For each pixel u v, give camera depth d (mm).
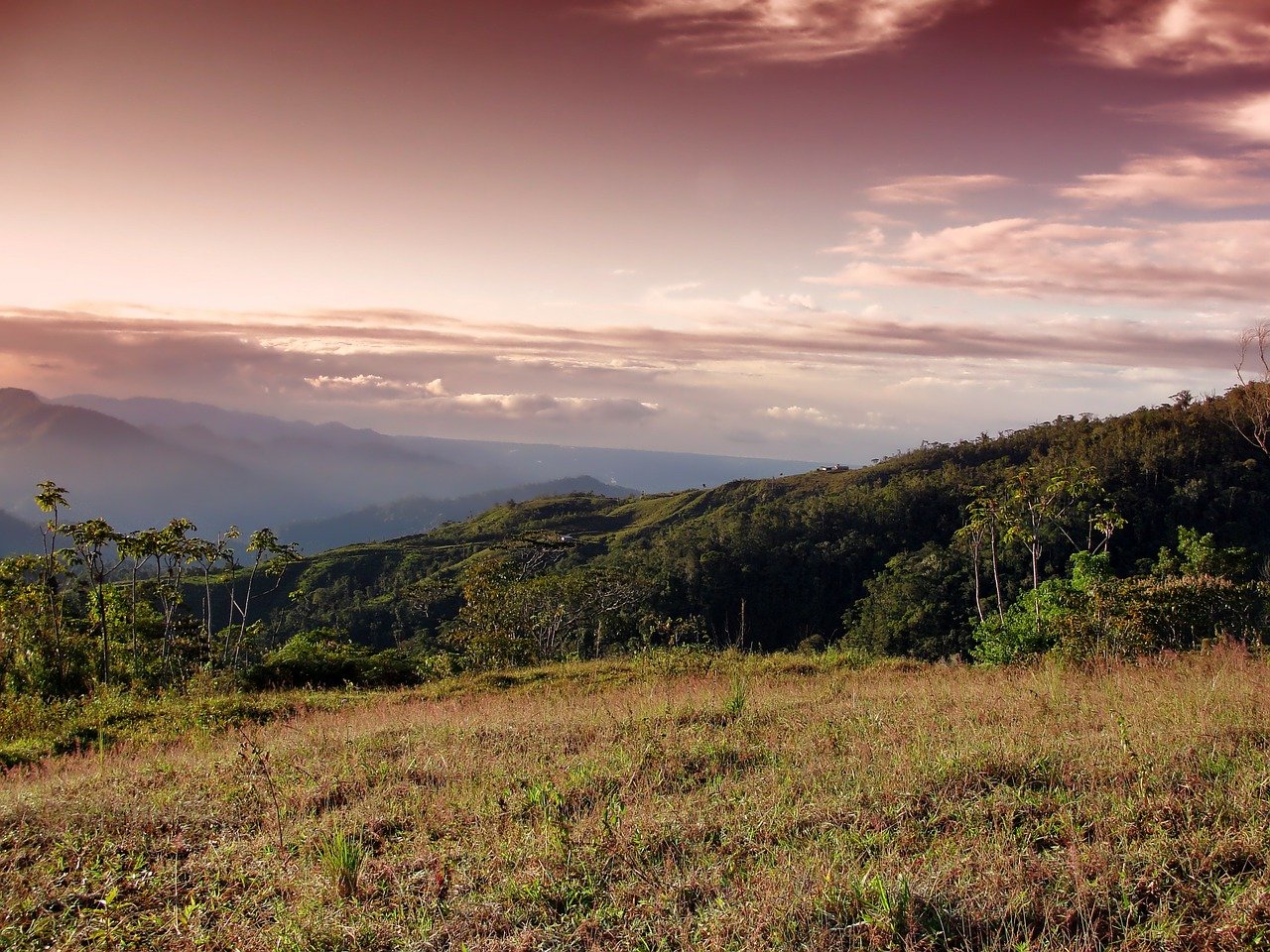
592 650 39062
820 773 6363
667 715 9109
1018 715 8055
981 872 4449
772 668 17750
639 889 4551
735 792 6070
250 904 4680
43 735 13180
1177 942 3779
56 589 26750
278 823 5871
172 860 5484
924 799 5617
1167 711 7492
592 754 7473
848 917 4102
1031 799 5441
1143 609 14875
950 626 47219
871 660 18516
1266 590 15297
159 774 7996
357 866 4953
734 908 4227
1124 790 5500
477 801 6234
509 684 18688
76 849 5641
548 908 4438
